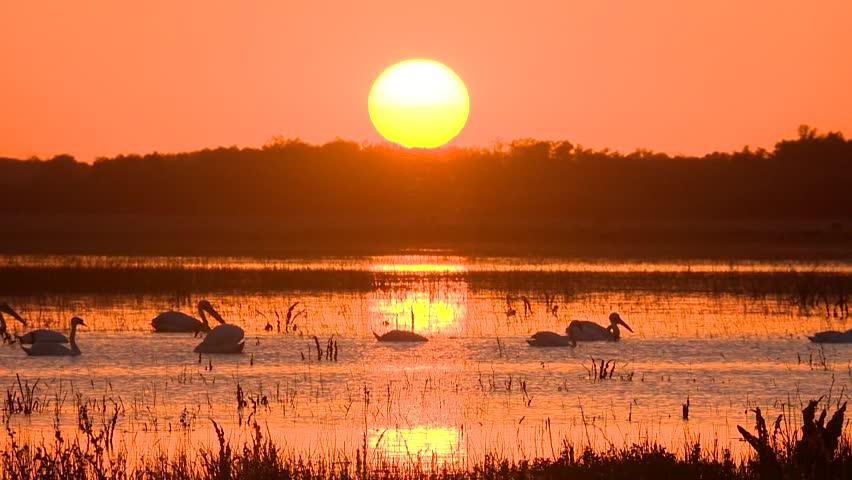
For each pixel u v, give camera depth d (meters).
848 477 30.16
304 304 77.00
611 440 36.97
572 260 128.25
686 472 31.69
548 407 42.50
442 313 72.81
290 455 33.94
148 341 59.03
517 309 75.06
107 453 35.16
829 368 51.25
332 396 44.34
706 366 51.78
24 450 32.66
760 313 73.12
